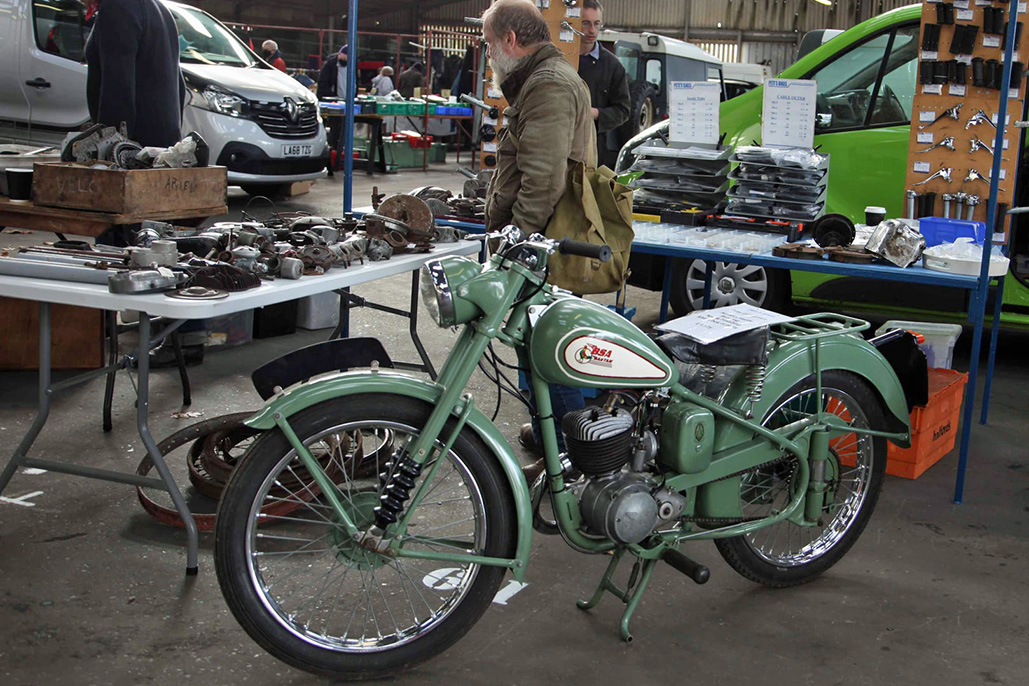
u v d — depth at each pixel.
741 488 2.98
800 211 4.48
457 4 28.80
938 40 4.54
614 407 2.62
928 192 4.68
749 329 2.68
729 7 24.20
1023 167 5.38
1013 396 4.98
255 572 2.32
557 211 3.35
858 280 5.48
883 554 3.23
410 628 2.46
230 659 2.50
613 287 3.46
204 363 4.92
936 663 2.60
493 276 2.42
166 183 3.69
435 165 14.88
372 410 2.37
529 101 3.23
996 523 3.49
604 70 6.42
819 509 2.92
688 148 4.80
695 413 2.61
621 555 2.70
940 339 4.52
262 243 3.21
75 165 3.61
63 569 2.89
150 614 2.68
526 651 2.60
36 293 2.75
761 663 2.58
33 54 8.57
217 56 9.77
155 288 2.75
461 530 3.24
